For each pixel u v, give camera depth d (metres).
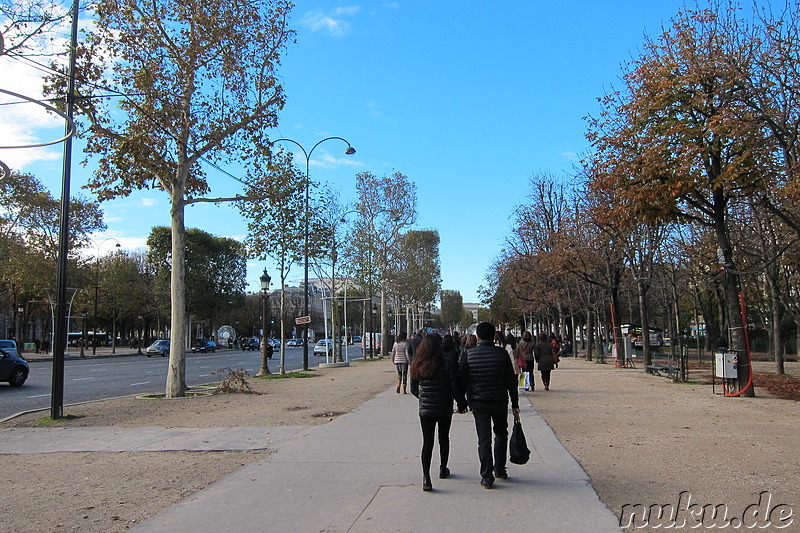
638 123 17.70
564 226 33.72
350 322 98.31
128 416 13.80
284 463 8.36
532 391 18.61
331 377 27.17
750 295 38.91
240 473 7.79
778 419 12.31
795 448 9.10
